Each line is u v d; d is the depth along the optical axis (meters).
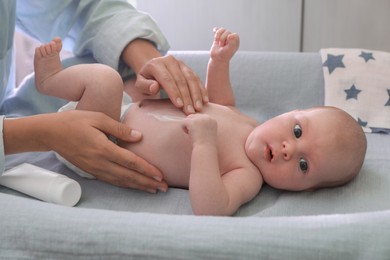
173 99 0.94
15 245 0.68
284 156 0.92
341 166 0.90
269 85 1.28
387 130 1.16
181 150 0.92
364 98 1.21
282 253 0.62
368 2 1.72
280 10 1.76
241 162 0.95
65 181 0.89
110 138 0.98
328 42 1.79
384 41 1.76
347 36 1.78
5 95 1.18
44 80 1.00
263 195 0.96
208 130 0.87
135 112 1.00
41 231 0.67
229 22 1.80
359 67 1.25
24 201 0.73
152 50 1.17
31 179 0.90
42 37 1.23
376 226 0.63
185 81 0.97
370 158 1.04
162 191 0.94
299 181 0.92
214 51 1.07
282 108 1.25
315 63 1.29
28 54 1.51
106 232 0.66
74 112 0.88
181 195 0.93
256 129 0.98
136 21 1.18
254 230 0.64
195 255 0.63
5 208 0.71
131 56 1.15
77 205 0.90
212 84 1.10
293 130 0.93
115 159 0.87
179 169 0.93
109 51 1.16
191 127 0.87
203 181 0.83
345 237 0.62
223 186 0.85
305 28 1.79
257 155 0.95
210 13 1.80
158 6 1.81
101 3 1.21
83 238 0.66
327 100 1.22
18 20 1.20
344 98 1.22
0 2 0.96
